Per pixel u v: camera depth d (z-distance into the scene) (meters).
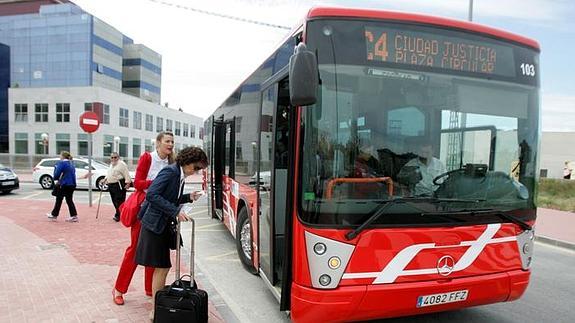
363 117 3.65
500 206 3.96
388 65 3.75
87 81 65.19
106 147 53.94
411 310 3.68
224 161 8.80
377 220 3.56
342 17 3.69
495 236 3.91
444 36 3.93
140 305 4.66
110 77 70.88
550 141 52.62
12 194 18.00
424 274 3.66
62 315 4.37
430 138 3.79
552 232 11.27
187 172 4.33
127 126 59.12
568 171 45.53
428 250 3.66
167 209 4.06
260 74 5.49
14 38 66.94
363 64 3.69
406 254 3.60
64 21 65.44
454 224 3.75
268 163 4.89
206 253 7.84
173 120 75.06
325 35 3.64
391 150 3.68
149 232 4.19
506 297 4.02
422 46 3.85
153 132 67.06
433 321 4.72
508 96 4.11
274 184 4.59
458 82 3.93
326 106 3.58
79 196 17.48
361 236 3.52
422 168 3.74
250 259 6.29
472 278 3.81
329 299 3.46
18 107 55.34
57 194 10.09
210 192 11.65
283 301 3.90
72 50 65.44
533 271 7.45
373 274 3.54
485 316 4.94
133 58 79.31
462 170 3.87
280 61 4.52
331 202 3.51
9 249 7.18
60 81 65.94
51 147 54.25
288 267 3.87
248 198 6.00
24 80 67.12
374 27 3.75
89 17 65.00
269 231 4.72
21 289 5.14
